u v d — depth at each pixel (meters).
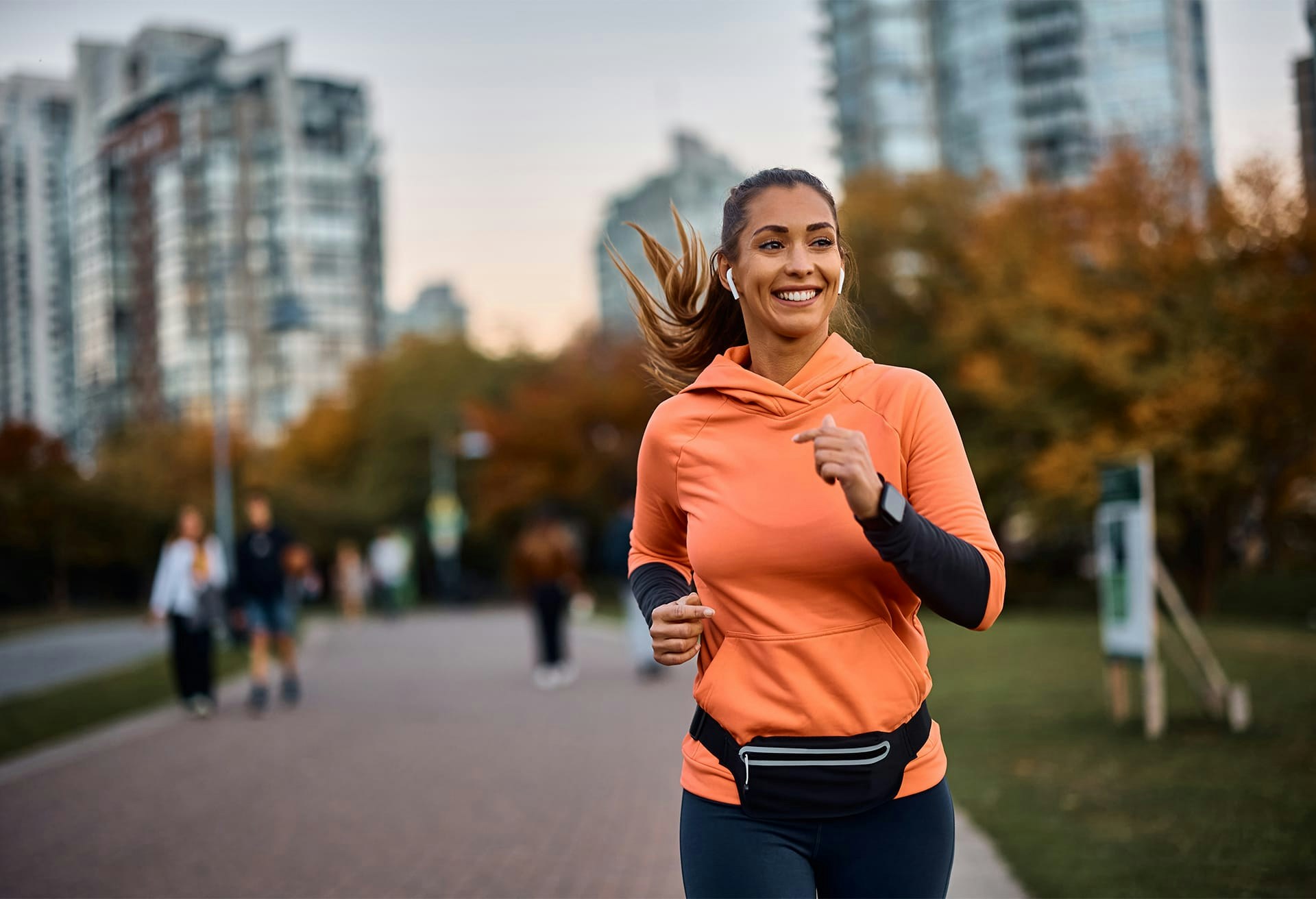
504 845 6.34
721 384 2.29
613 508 45.59
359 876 5.80
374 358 63.66
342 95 107.81
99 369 63.66
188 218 96.81
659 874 5.66
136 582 43.62
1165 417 23.97
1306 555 26.72
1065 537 34.91
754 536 2.19
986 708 10.07
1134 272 25.62
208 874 5.95
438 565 56.59
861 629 2.19
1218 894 4.66
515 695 13.36
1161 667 12.24
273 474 55.91
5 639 26.70
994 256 29.02
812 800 2.17
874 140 76.62
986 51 72.25
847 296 2.67
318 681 15.90
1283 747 7.51
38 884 5.87
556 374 46.62
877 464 2.20
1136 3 64.88
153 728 11.37
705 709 2.28
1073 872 5.04
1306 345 22.45
